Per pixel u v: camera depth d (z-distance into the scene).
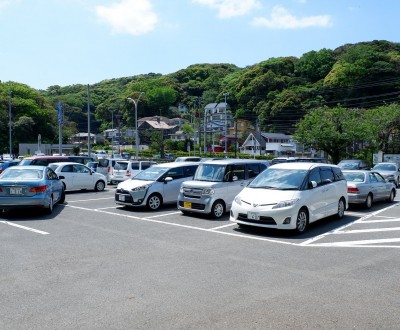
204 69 122.81
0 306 4.55
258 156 56.75
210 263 6.44
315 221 10.23
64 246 7.57
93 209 12.78
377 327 4.04
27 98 73.25
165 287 5.23
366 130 36.22
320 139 37.62
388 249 7.55
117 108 98.50
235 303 4.67
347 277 5.73
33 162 19.56
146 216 11.44
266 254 7.09
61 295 4.91
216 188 11.07
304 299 4.82
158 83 110.69
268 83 78.94
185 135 85.56
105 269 6.05
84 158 23.17
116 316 4.28
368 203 13.35
